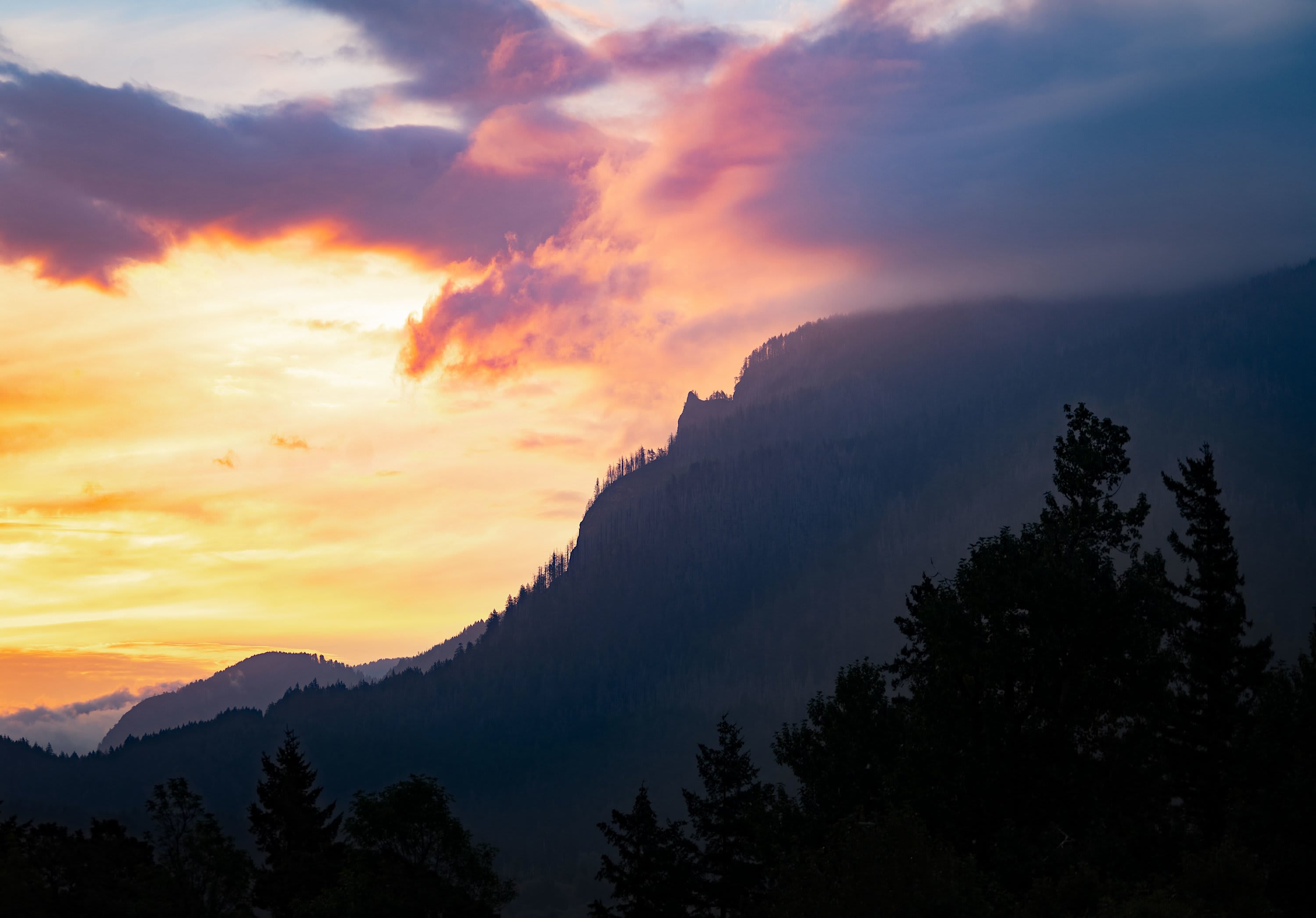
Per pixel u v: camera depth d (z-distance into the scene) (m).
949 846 38.97
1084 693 47.81
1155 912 32.91
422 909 52.31
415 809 55.69
